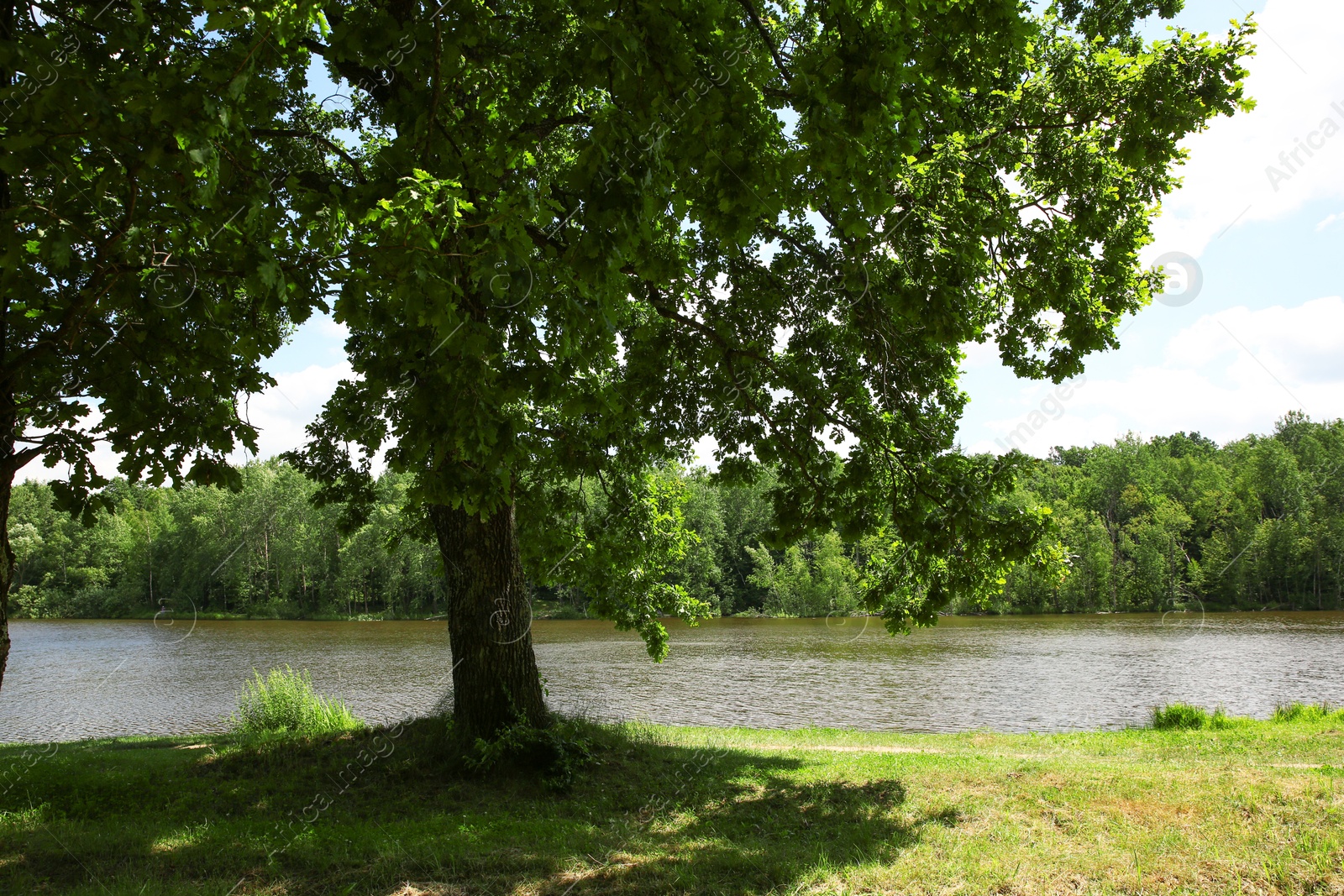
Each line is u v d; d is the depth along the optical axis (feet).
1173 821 23.61
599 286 15.07
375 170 17.29
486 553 33.42
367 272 15.12
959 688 82.79
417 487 18.22
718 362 35.22
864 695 78.28
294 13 13.50
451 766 31.30
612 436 39.06
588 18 15.17
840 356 35.73
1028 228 28.66
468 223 14.28
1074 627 164.96
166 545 245.24
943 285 25.66
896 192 25.94
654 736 41.93
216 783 31.09
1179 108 23.65
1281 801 24.53
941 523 30.96
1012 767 34.22
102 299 17.65
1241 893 18.08
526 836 24.56
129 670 106.11
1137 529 225.97
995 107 29.43
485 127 21.30
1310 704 70.23
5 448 19.62
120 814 27.40
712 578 218.38
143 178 14.55
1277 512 228.63
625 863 21.97
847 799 29.27
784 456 34.91
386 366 17.56
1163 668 96.37
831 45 16.57
